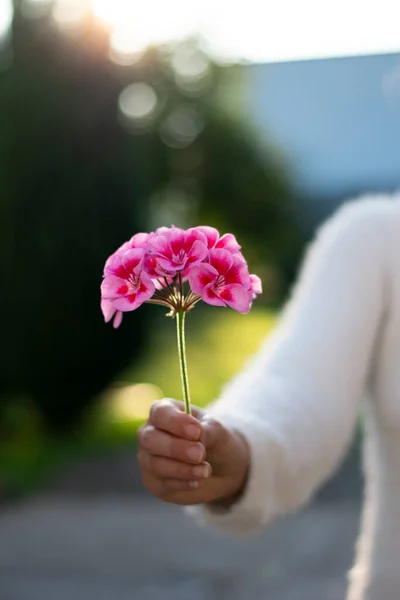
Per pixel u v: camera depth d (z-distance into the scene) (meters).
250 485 1.51
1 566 6.25
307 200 18.89
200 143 15.02
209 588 5.63
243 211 15.91
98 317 10.20
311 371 1.65
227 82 15.30
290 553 6.25
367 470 1.78
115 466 9.29
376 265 1.73
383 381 1.71
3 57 10.07
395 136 34.69
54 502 8.03
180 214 15.13
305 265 1.88
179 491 1.46
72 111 9.91
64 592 5.64
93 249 10.05
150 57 13.23
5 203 9.76
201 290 1.25
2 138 9.75
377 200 1.83
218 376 14.63
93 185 10.01
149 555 6.37
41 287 9.94
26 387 10.22
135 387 13.02
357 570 1.77
